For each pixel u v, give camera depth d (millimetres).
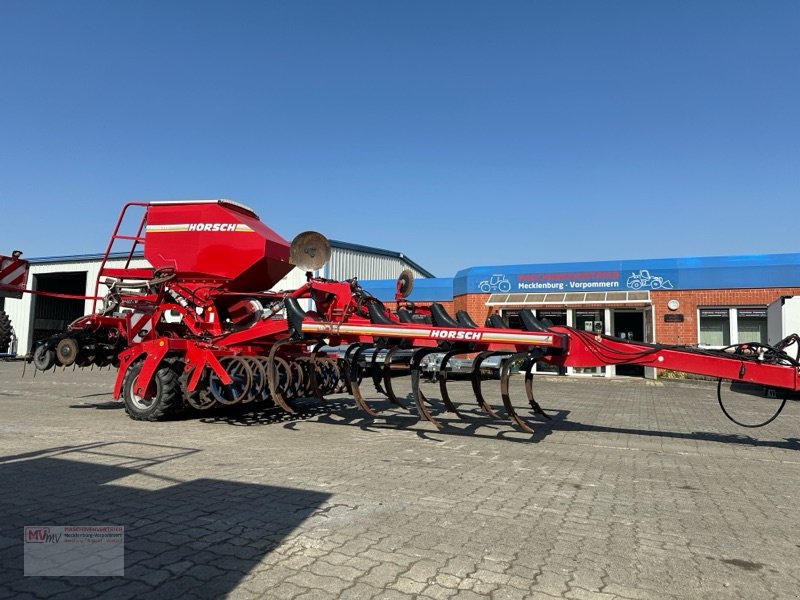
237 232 10609
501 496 5559
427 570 3742
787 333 17516
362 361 11328
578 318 23922
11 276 10859
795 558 4129
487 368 21562
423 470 6574
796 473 6906
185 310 10609
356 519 4723
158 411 9570
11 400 12930
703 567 3926
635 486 6129
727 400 15414
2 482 5707
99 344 11023
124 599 3252
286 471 6352
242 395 9344
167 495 5309
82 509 4863
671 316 22469
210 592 3363
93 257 33625
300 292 9320
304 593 3371
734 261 21984
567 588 3533
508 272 24859
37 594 3295
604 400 14945
